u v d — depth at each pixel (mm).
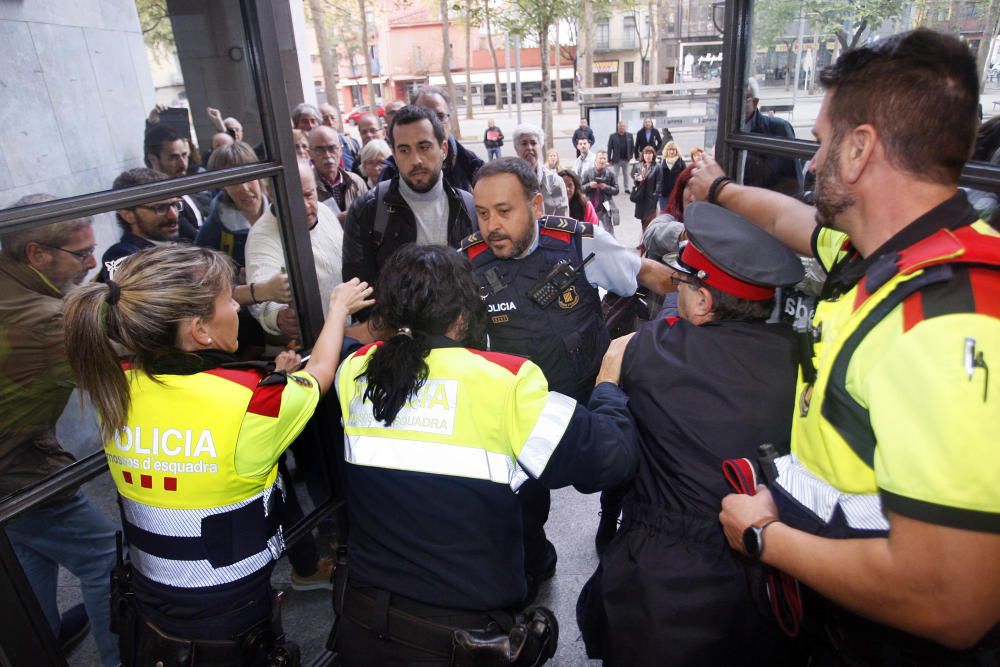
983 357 708
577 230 1870
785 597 1090
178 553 1234
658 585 1208
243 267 1906
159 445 1191
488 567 1231
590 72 17422
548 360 1818
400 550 1229
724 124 1821
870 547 813
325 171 4012
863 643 989
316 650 2059
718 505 1199
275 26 1597
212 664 1281
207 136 1718
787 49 1723
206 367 1218
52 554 1708
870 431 842
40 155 1541
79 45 1608
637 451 1283
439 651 1219
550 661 2064
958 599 728
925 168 817
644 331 1360
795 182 1867
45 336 1367
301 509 2199
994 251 750
